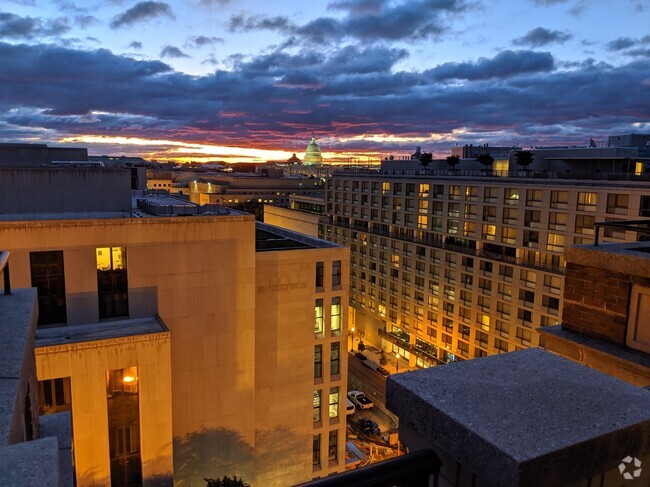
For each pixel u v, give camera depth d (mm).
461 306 69562
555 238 56844
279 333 34875
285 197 180000
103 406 25109
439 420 2939
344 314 37438
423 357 75938
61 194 33062
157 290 30031
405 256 79938
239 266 31906
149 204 34344
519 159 74125
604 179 56875
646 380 7285
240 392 33062
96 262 28578
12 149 48750
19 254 26734
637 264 7570
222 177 195625
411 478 2848
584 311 8547
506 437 2668
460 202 68750
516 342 61688
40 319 27859
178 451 31734
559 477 2621
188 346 31281
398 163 104750
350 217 94062
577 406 3039
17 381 4691
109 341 24875
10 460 3023
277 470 36031
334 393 38312
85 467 24969
